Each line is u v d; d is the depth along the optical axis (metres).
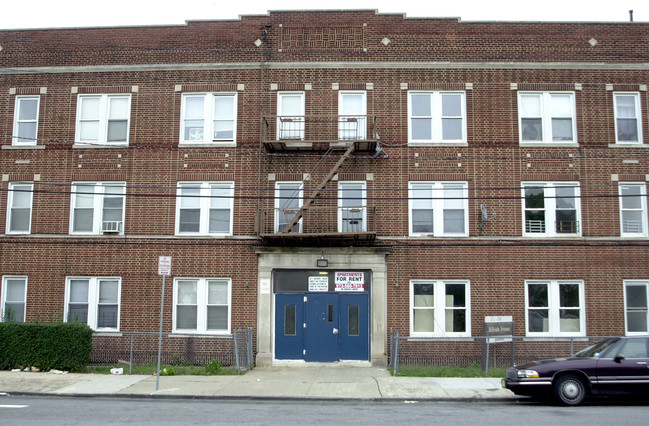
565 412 12.29
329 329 20.02
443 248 20.17
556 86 20.84
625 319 19.84
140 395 14.35
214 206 20.72
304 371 18.42
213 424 10.87
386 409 12.80
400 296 19.98
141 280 20.38
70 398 14.22
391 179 20.48
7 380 16.14
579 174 20.44
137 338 20.09
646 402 13.77
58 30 21.58
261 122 20.66
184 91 21.12
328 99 20.89
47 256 20.61
